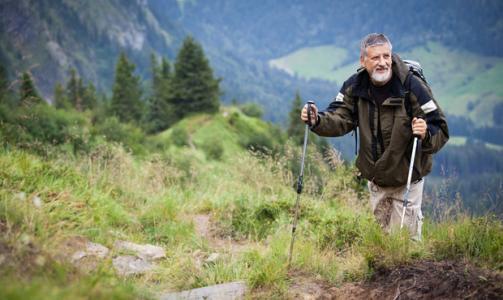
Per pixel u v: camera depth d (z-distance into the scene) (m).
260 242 6.96
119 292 3.73
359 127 5.39
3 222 4.83
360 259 5.08
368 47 5.11
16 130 12.18
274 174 9.77
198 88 97.44
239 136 89.62
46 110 25.30
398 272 4.61
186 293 5.00
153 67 116.25
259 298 4.75
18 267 3.97
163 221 7.70
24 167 6.91
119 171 9.40
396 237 4.99
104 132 32.34
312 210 8.07
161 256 6.12
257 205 8.20
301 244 5.94
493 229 5.15
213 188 10.31
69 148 13.48
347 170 9.11
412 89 5.09
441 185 6.51
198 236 7.31
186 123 92.88
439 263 4.64
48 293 3.09
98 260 5.11
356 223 6.54
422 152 5.27
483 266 4.64
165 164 11.30
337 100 5.55
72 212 6.08
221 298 4.84
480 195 6.17
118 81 97.62
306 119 5.46
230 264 5.67
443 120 5.08
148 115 101.00
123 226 7.08
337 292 4.75
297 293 4.77
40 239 4.62
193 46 98.62
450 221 6.00
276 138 79.25
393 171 5.28
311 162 9.55
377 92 5.22
